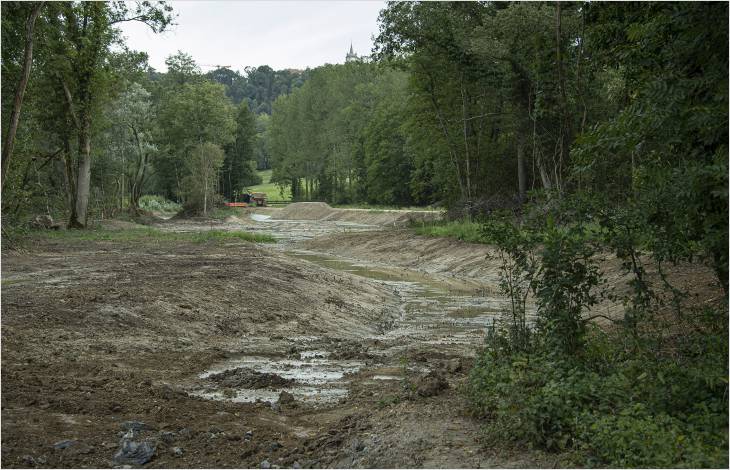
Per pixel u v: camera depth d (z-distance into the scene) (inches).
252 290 732.0
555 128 1414.9
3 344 436.8
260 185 6550.2
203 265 911.7
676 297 358.3
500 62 1501.0
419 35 1593.3
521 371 306.3
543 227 364.8
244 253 1144.8
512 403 263.9
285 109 4758.9
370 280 1037.8
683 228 332.8
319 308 731.4
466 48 1534.2
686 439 229.3
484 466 233.3
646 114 319.0
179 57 3346.5
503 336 374.9
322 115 4269.2
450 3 1632.6
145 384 367.9
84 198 1764.3
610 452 230.1
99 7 1552.7
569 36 1299.2
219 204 3636.8
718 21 312.8
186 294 657.6
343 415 329.7
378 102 3772.1
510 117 1566.2
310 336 605.6
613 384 284.2
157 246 1278.3
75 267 845.2
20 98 1056.2
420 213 2486.5
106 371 397.1
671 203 321.1
